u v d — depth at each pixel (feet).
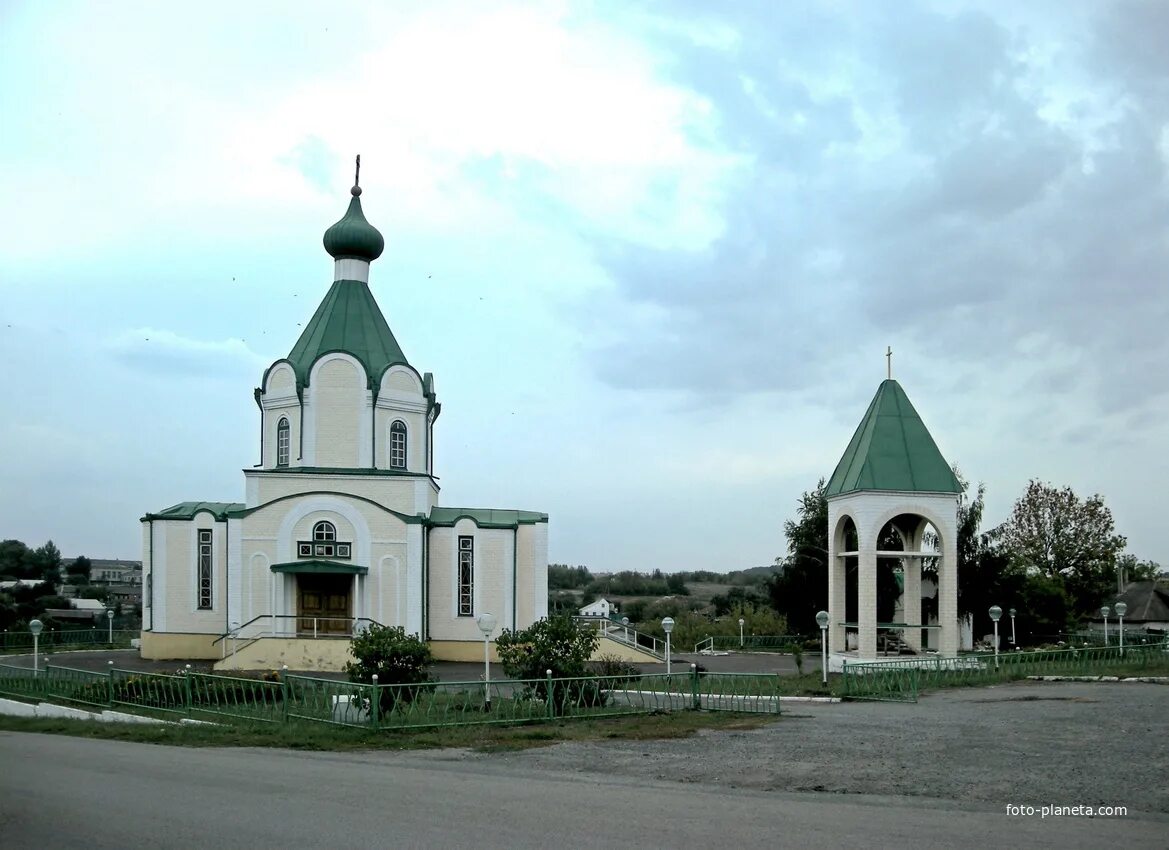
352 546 141.18
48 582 353.72
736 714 77.25
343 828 38.93
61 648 171.83
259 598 139.85
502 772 52.80
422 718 70.69
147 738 68.13
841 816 41.06
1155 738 60.95
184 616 146.92
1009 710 77.10
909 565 125.80
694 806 43.14
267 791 46.55
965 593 177.78
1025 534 241.76
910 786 47.62
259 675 99.14
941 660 105.60
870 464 117.19
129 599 388.78
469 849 35.76
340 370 148.66
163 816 41.14
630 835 37.70
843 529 126.62
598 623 151.94
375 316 155.53
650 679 91.61
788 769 52.65
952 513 117.60
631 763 55.47
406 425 153.17
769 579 206.90
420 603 141.28
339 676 124.26
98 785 48.21
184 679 81.35
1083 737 61.72
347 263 155.94
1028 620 179.32
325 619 134.82
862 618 115.24
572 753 59.26
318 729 68.80
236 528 140.15
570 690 76.74
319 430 147.54
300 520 140.87
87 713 84.48
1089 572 238.89
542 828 38.83
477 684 73.77
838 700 88.69
